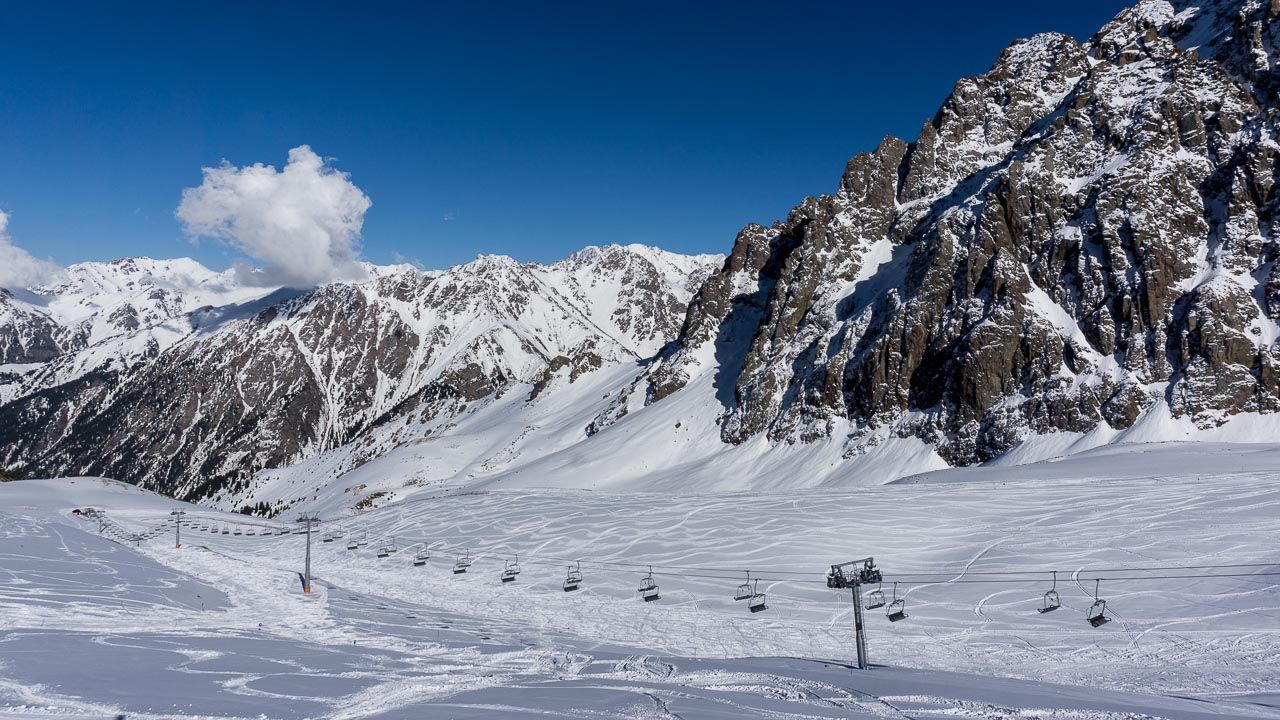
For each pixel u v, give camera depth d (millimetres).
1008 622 46125
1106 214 120875
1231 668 34312
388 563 88250
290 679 25938
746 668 33094
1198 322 105000
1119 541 56219
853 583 35562
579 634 51469
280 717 19828
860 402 140125
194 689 23172
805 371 157750
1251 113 124125
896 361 135750
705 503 93000
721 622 53406
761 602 55875
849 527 71875
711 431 168625
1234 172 115875
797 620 52000
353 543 102438
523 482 169750
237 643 35156
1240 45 135125
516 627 52719
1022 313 120750
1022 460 108312
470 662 33406
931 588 54562
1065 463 90625
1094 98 144875
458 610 62688
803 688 26297
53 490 179500
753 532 75375
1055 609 46781
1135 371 107688
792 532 73000
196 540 120312
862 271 173375
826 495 87625
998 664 38938
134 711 19875
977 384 120125
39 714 19281
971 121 194375
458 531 98938
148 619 44531
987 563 57406
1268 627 39281
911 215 176500
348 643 39000
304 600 62281
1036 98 192375
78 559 69188
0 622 37594
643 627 53281
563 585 69062
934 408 128125
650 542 78812
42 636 32531
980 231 132875
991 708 23016
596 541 82938
